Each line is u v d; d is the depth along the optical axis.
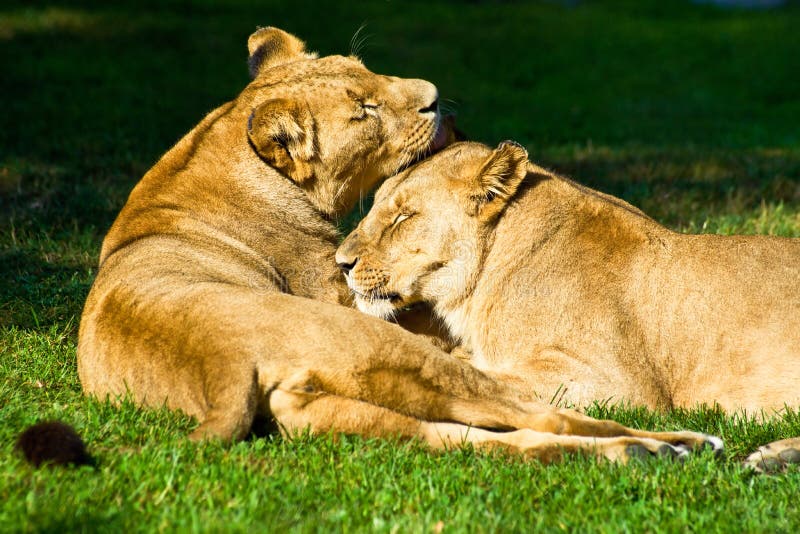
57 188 16.97
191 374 7.86
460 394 8.02
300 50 12.30
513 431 8.11
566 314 9.67
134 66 30.86
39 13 37.41
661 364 9.63
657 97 34.16
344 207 11.59
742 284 9.60
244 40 36.09
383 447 7.68
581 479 7.18
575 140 25.58
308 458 7.41
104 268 9.63
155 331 8.18
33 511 6.21
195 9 40.97
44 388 9.43
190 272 9.10
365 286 10.38
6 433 7.71
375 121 11.14
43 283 12.67
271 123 10.49
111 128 22.28
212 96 27.25
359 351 7.80
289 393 7.72
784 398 9.16
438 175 10.34
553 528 6.50
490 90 33.25
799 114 32.09
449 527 6.32
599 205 10.22
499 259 10.16
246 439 7.90
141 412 8.17
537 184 10.36
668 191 18.16
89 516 6.25
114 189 17.11
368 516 6.63
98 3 40.41
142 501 6.65
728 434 8.57
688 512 6.74
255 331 7.80
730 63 39.78
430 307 10.64
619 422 8.80
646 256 9.86
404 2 47.47
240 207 10.66
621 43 42.56
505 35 42.62
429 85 11.51
